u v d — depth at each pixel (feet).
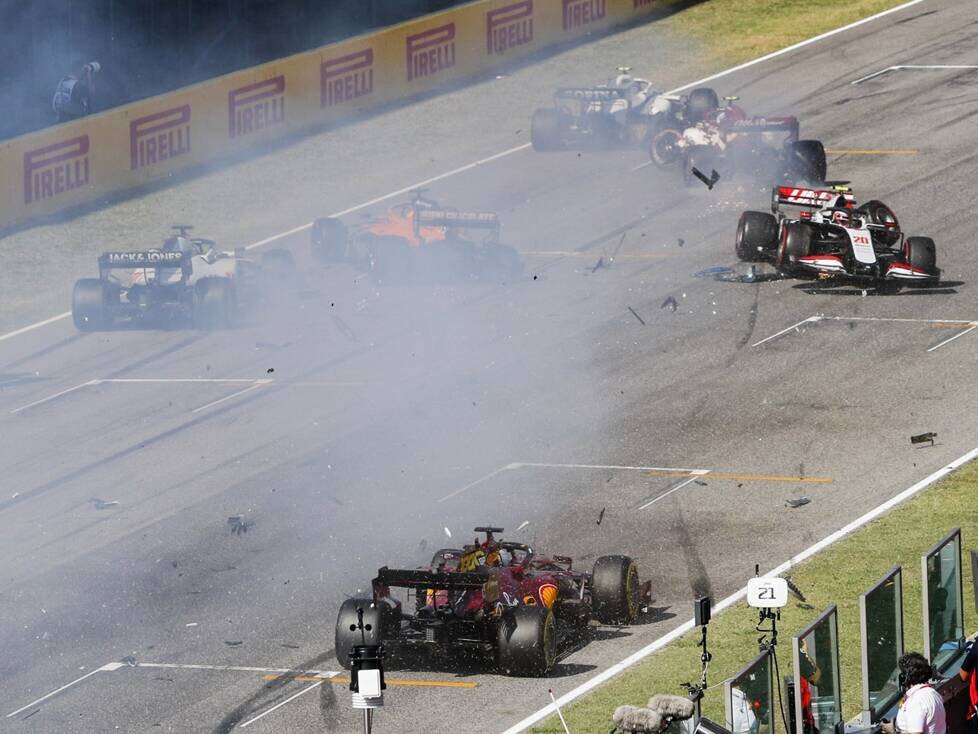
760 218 410.93
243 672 222.07
